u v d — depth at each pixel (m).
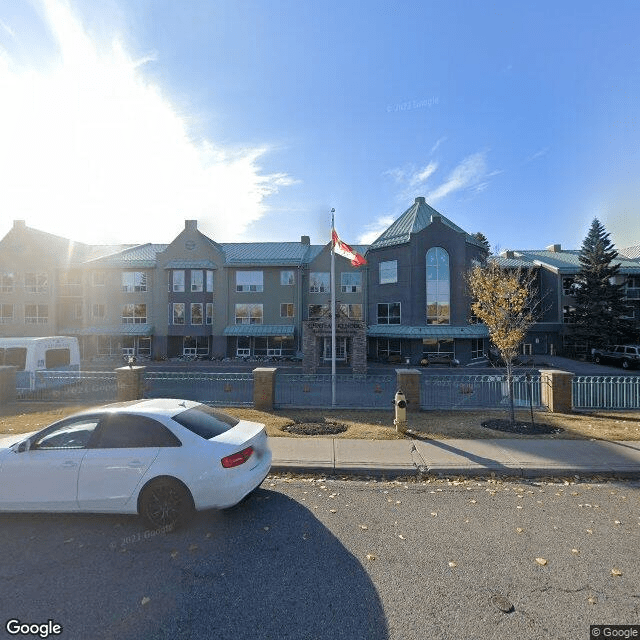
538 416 10.88
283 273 36.22
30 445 4.98
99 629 3.06
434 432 9.04
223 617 3.20
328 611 3.27
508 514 5.19
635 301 38.59
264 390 11.75
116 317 36.72
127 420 5.02
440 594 3.49
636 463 6.98
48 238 40.38
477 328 31.39
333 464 6.95
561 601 3.39
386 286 33.28
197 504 4.66
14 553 4.19
